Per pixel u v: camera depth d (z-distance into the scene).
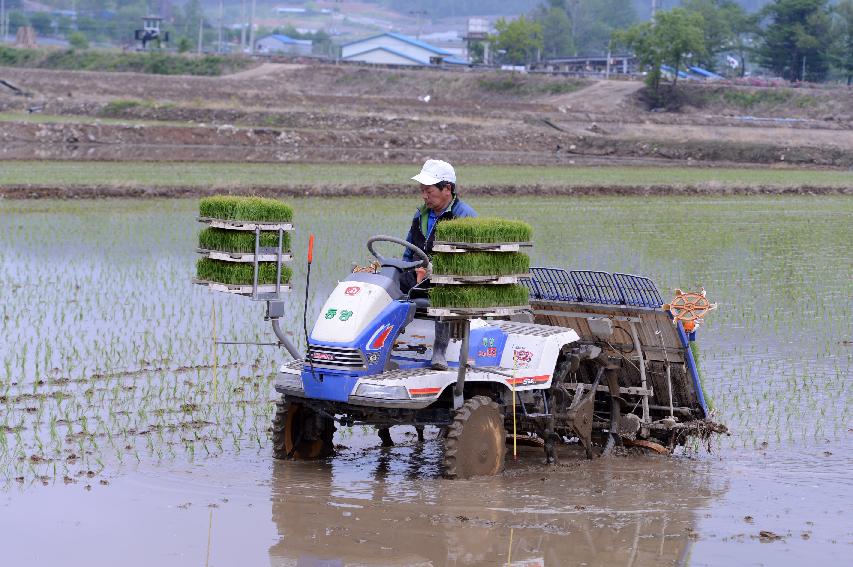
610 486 10.12
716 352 16.39
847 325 18.67
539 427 10.96
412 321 10.47
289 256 10.37
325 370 9.73
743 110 103.81
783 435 12.03
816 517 9.27
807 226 33.75
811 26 134.00
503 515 9.14
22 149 54.81
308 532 8.62
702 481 10.34
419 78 116.31
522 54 140.50
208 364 14.80
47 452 10.57
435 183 10.31
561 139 71.81
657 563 8.09
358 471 10.43
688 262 25.45
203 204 10.30
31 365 14.37
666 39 104.94
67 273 22.33
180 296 20.11
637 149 70.25
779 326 18.48
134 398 12.81
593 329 11.34
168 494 9.48
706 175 54.25
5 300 19.16
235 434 11.54
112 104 73.38
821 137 80.81
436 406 10.55
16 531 8.47
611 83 111.06
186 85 92.06
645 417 11.49
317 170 48.69
